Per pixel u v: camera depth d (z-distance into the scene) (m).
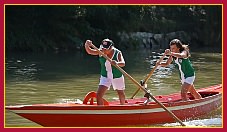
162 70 27.30
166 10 53.28
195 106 15.19
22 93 18.83
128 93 19.23
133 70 27.69
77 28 45.19
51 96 18.28
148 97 13.96
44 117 12.50
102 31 46.28
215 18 53.28
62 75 24.89
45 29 43.53
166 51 14.73
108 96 18.39
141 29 49.91
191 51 44.62
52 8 43.56
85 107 12.84
